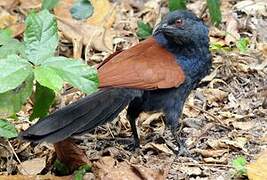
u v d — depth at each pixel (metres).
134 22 14.93
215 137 11.04
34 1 15.52
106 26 14.37
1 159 10.38
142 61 9.96
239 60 13.22
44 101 9.68
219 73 12.95
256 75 12.86
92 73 8.55
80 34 13.91
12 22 14.61
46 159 10.35
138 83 9.75
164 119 11.55
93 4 14.55
